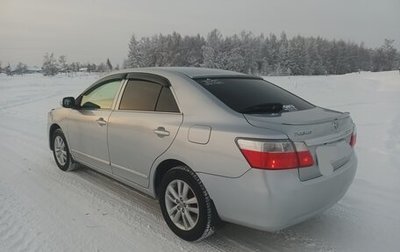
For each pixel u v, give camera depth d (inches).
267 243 140.5
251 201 119.2
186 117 140.7
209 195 130.3
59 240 140.3
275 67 4010.8
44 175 218.5
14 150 286.7
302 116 134.6
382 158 252.4
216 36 3754.9
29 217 160.2
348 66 4840.1
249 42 4042.8
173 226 144.9
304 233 148.6
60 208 169.8
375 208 171.8
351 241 142.3
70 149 212.7
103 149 179.6
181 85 149.2
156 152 147.5
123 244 138.1
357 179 210.2
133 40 3855.8
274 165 116.4
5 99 793.6
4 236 143.2
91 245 136.9
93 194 187.0
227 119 130.1
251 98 143.5
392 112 491.5
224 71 173.2
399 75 1716.3
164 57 3833.7
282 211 117.5
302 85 1314.0
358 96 810.2
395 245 139.2
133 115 161.0
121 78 178.2
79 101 205.8
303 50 4313.5
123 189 194.1
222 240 142.3
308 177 123.0
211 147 127.6
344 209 170.9
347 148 142.8
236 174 121.5
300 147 120.3
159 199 150.9
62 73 3531.0
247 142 119.3
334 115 142.9
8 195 185.8
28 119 478.3
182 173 138.6
